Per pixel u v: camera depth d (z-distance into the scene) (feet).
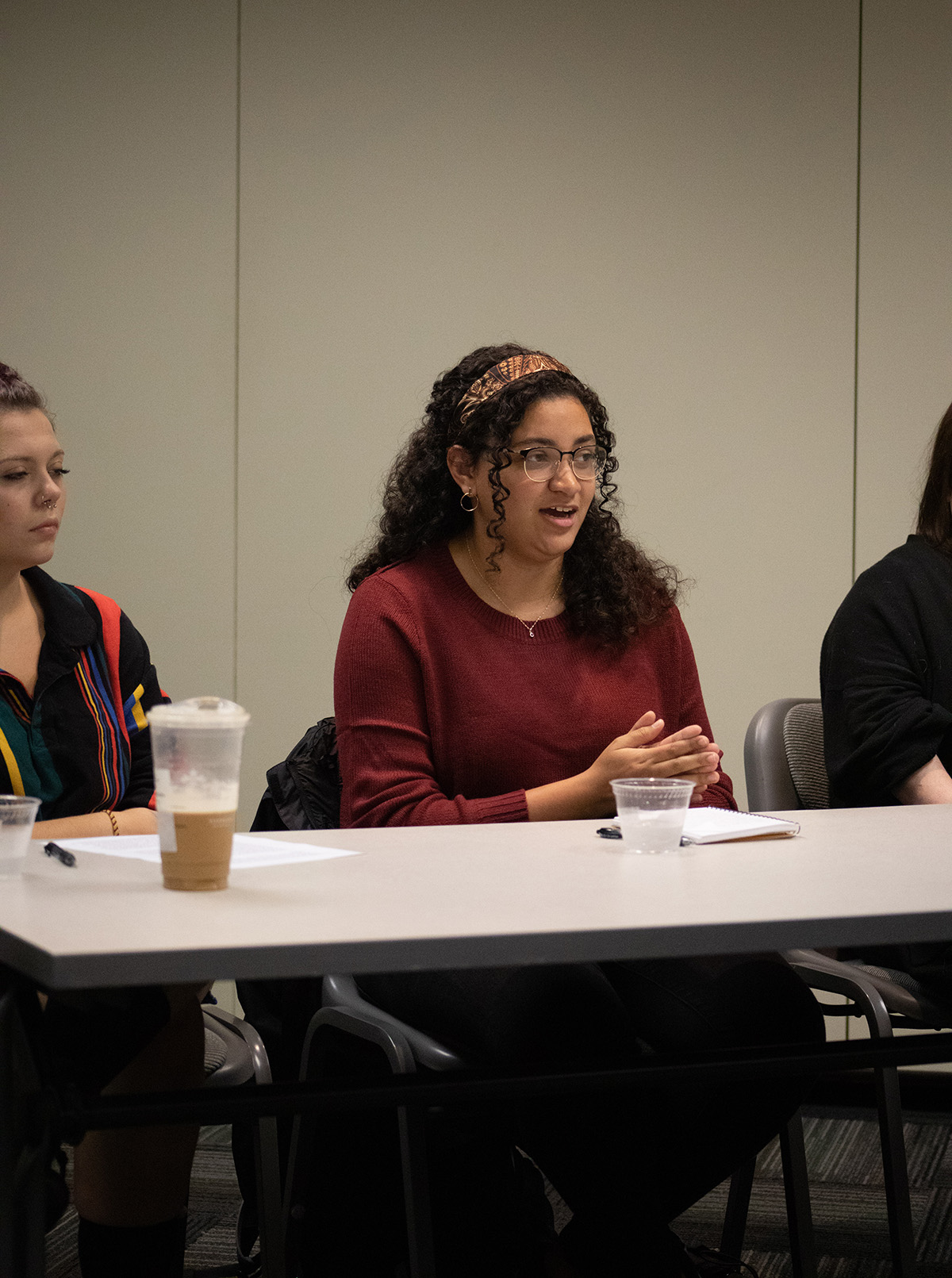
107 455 12.21
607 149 11.83
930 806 6.66
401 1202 6.56
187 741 4.09
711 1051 4.81
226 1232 8.43
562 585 7.45
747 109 11.72
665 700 7.63
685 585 11.85
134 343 12.17
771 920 3.73
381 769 6.71
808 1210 6.74
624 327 11.87
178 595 12.17
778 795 7.95
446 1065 5.32
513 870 4.58
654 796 5.01
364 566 7.78
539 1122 5.34
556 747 7.02
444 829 5.72
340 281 12.01
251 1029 6.20
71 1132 3.92
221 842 4.13
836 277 11.71
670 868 4.66
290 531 12.07
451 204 11.94
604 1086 4.57
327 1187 6.48
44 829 6.37
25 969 3.38
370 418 12.01
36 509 6.57
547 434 6.93
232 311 12.09
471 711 6.96
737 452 11.84
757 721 8.17
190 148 12.09
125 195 12.14
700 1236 8.55
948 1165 9.93
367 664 6.87
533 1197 7.27
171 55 12.07
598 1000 5.45
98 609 7.23
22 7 12.14
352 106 11.95
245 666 12.13
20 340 12.26
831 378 11.76
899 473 11.68
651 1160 5.32
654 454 11.88
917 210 11.59
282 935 3.45
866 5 11.55
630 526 11.89
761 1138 5.78
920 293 11.62
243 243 12.06
